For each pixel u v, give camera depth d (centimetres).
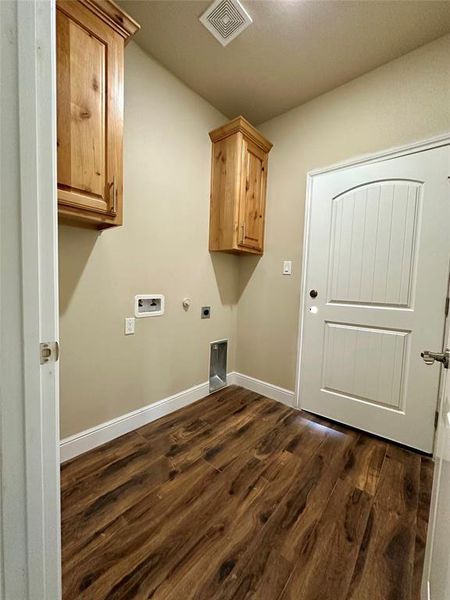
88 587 85
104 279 155
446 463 65
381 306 171
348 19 137
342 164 183
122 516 111
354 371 182
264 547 99
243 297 249
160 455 151
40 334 50
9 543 49
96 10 110
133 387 175
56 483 55
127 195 161
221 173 207
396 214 163
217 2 131
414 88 156
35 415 50
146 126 167
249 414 201
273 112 215
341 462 148
